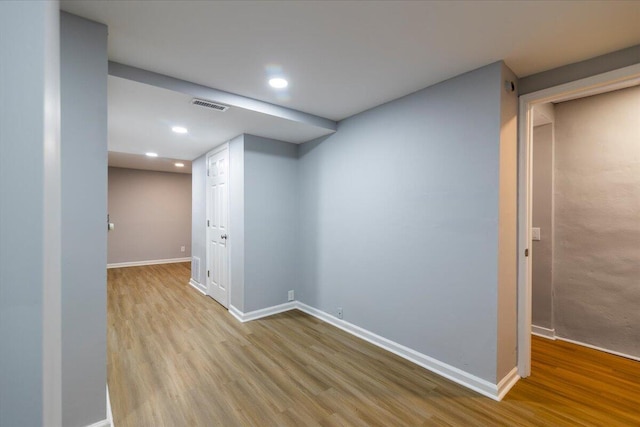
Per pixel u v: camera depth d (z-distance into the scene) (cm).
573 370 232
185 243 729
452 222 217
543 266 299
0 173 52
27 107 54
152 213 684
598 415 179
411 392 201
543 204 299
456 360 214
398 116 255
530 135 218
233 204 352
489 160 198
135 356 248
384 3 141
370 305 280
